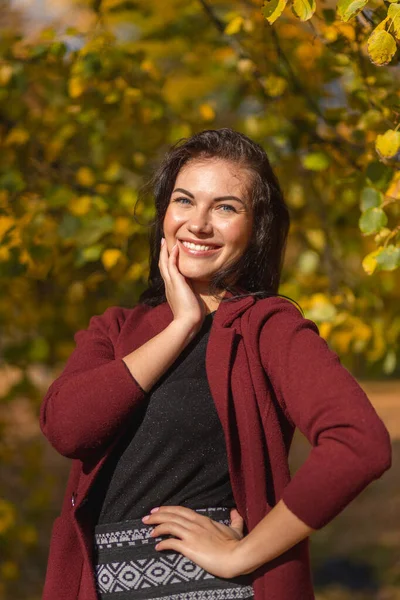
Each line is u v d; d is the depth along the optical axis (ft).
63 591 7.75
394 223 12.25
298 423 7.11
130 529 7.52
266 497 7.34
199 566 7.28
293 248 17.46
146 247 14.49
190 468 7.50
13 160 16.15
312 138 14.47
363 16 10.67
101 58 14.52
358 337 14.14
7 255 14.32
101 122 15.78
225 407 7.39
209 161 8.16
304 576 7.30
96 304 17.38
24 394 17.69
